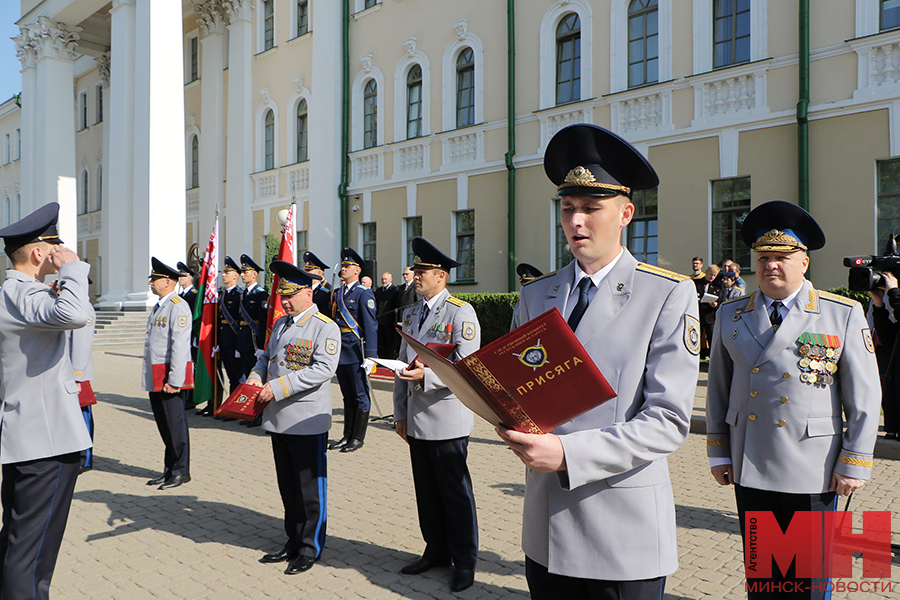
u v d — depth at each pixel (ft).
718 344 10.91
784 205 10.35
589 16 43.50
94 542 15.24
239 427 28.58
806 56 34.60
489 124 48.93
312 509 13.70
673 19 39.83
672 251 40.01
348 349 24.47
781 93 35.86
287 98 65.16
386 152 56.08
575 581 6.79
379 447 24.41
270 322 19.58
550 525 6.71
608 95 42.32
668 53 40.01
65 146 81.76
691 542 14.53
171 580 13.15
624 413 6.48
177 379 19.40
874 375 9.84
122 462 22.67
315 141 60.64
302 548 13.70
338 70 59.06
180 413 19.94
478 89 49.73
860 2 33.24
